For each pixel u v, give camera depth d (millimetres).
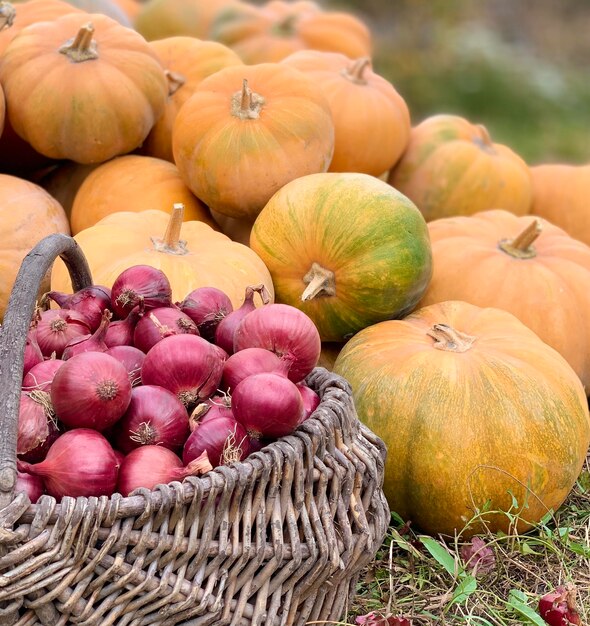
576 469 1605
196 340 1318
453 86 6121
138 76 1928
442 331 1654
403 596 1496
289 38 2658
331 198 1740
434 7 7270
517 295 1843
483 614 1474
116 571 1187
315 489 1300
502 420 1562
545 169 2326
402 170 2188
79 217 1951
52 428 1268
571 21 8422
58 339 1399
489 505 1558
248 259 1742
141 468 1242
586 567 1550
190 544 1211
